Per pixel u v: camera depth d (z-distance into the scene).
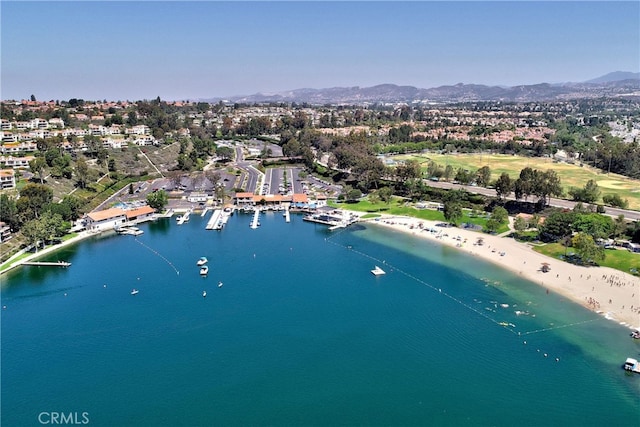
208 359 138.62
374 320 159.25
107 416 116.88
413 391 123.50
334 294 179.88
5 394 124.69
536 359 134.88
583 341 142.62
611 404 117.19
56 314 165.88
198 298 177.75
